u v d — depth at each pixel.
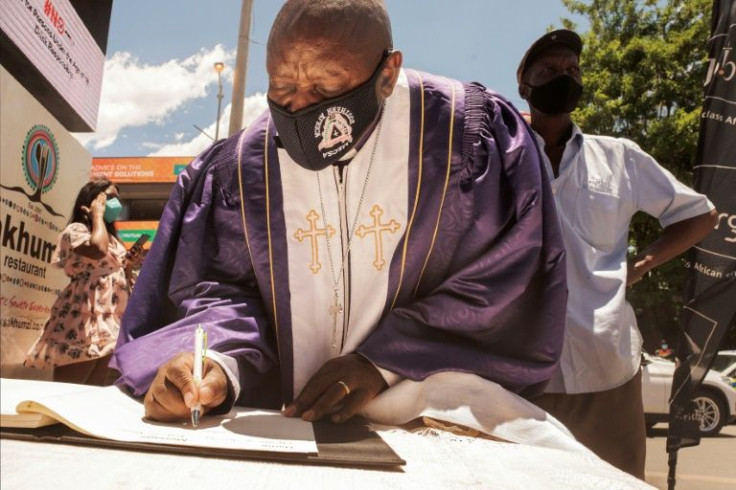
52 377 3.03
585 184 2.49
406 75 1.82
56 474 0.82
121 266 3.22
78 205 3.09
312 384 1.45
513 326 1.64
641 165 2.59
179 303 1.76
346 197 1.75
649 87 16.36
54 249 2.69
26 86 2.52
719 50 2.92
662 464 6.13
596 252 2.40
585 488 0.99
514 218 1.69
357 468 1.02
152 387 1.24
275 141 1.77
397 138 1.74
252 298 1.78
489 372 1.56
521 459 1.18
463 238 1.73
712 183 2.88
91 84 2.96
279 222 1.76
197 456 1.01
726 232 2.86
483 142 1.75
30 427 1.06
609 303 2.31
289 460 1.02
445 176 1.72
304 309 1.75
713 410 9.09
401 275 1.74
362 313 1.75
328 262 1.76
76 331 2.93
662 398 8.13
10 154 2.17
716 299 2.87
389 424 1.51
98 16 3.05
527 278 1.61
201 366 1.25
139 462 0.92
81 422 1.06
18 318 2.44
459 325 1.59
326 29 1.44
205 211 1.79
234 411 1.47
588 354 2.27
